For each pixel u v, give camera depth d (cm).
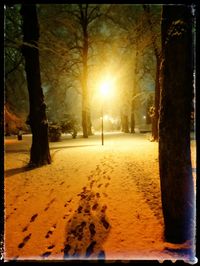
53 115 4106
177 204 321
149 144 1447
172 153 318
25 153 1245
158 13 1553
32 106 887
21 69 2494
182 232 320
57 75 2548
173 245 315
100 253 314
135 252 311
